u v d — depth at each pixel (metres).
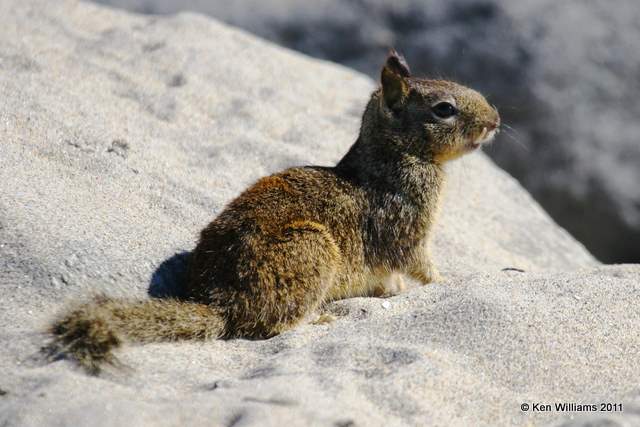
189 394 8.15
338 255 10.68
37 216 10.24
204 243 10.13
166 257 10.57
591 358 9.09
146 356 8.94
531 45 20.36
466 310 9.59
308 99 16.19
